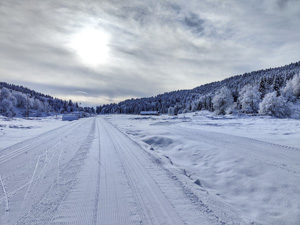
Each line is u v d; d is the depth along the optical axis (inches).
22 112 3440.0
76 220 122.5
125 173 217.9
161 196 160.2
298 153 336.8
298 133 598.2
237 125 947.3
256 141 458.3
